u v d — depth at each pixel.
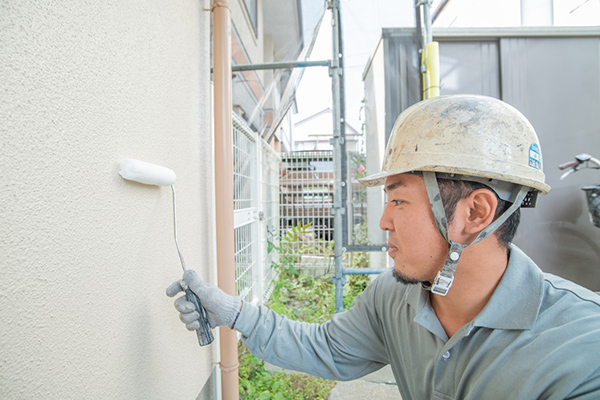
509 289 0.72
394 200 0.78
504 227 0.73
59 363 0.52
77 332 0.56
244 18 2.34
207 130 1.26
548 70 3.20
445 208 0.72
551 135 3.21
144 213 0.79
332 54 2.67
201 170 1.19
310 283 3.98
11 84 0.44
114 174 0.67
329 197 5.09
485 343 0.70
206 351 1.23
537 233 3.22
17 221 0.45
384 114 2.71
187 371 1.05
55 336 0.51
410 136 0.76
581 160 2.58
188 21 1.09
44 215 0.49
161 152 0.88
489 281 0.75
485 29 3.15
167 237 0.91
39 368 0.48
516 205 0.71
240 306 0.93
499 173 0.68
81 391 0.57
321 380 2.15
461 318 0.81
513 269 0.74
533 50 3.20
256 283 3.28
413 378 0.89
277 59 2.71
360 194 2.76
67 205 0.54
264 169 3.78
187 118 1.07
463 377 0.72
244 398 1.89
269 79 2.71
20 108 0.45
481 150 0.69
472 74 3.24
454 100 0.75
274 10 2.60
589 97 3.20
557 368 0.59
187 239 1.05
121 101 0.70
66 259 0.54
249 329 0.95
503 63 3.20
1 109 0.43
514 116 0.74
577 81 3.20
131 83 0.74
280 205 5.12
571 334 0.62
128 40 0.73
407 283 0.79
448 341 0.76
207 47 1.28
